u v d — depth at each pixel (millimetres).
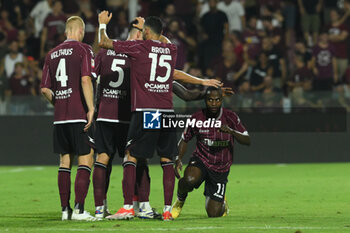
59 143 25781
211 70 63375
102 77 25969
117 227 22891
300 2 69625
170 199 25391
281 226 23281
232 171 51812
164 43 25422
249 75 63656
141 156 25188
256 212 28859
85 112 25516
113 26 64375
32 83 63969
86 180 25375
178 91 27141
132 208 25391
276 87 63188
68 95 25438
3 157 58344
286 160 59125
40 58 66500
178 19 66250
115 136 26203
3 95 58469
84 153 25438
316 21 69688
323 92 59312
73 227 23016
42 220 25906
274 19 69125
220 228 22609
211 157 26859
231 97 58844
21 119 58375
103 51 26109
